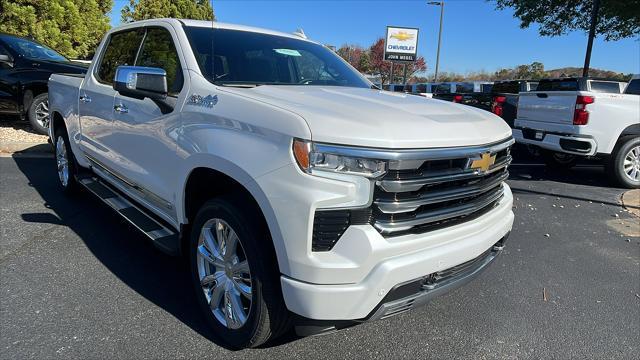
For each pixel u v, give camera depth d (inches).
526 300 146.5
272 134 95.0
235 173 99.7
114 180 171.9
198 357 108.3
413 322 130.3
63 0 577.0
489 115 128.2
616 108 296.8
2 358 104.2
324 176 88.5
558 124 316.8
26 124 412.5
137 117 142.4
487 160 106.3
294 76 149.6
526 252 188.5
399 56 1673.2
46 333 114.8
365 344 117.9
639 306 145.1
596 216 242.4
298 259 89.7
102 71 183.0
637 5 563.8
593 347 121.7
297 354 111.7
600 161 401.1
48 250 164.2
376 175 89.4
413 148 92.5
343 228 90.1
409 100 125.2
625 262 180.9
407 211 93.3
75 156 207.2
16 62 356.2
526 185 315.0
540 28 728.3
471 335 124.8
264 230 99.7
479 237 109.2
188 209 123.8
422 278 98.0
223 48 140.3
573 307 143.0
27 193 231.8
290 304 92.7
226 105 109.0
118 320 122.2
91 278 144.8
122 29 178.2
